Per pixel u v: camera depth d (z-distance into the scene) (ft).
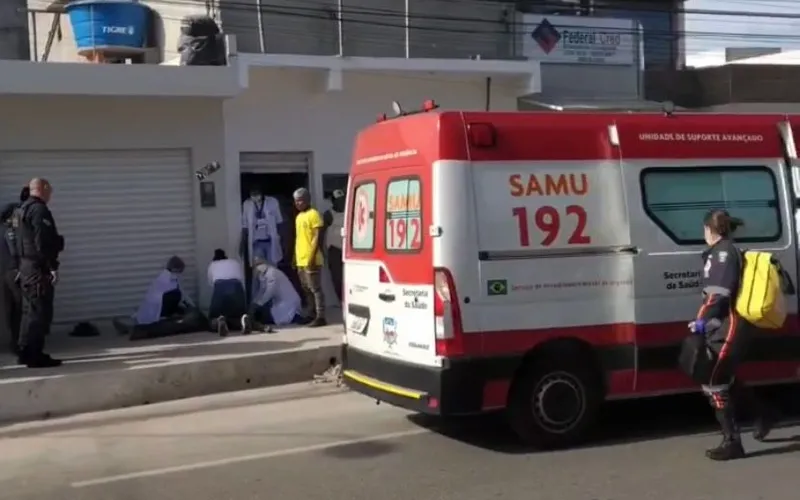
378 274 26.17
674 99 61.67
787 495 20.67
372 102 51.01
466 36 54.39
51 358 35.42
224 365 35.22
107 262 44.16
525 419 24.54
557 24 57.31
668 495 20.83
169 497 22.16
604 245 24.97
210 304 44.45
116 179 44.37
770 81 61.46
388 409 30.73
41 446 28.09
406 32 52.19
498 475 22.75
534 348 24.29
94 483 23.65
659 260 25.43
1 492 23.17
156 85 43.01
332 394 33.88
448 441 26.21
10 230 37.65
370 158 27.20
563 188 24.66
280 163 48.88
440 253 23.54
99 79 41.86
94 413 32.60
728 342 23.36
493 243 23.88
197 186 46.01
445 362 23.48
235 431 28.78
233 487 22.74
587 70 58.44
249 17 47.88
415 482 22.44
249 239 46.42
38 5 61.93
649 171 25.55
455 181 23.65
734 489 21.16
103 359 35.96
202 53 44.83
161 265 45.34
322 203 49.62
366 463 24.34
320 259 43.19
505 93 54.80
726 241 23.80
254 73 47.37
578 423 25.08
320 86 48.91
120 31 46.65
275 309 43.78
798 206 27.14
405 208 24.98
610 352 25.04
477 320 23.68
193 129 45.80
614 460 23.79
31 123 42.27
